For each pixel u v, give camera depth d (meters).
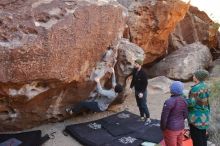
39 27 6.83
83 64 7.79
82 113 8.83
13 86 6.86
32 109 7.63
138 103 8.46
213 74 12.83
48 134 7.79
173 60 12.99
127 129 7.99
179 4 11.98
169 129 6.15
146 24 11.65
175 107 6.08
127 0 11.87
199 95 6.11
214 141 7.50
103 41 8.26
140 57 9.48
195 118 6.20
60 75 7.12
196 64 12.86
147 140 7.50
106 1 8.50
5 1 7.09
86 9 7.56
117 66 9.33
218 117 7.86
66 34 7.09
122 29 9.12
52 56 6.88
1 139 7.21
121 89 8.78
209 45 15.75
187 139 7.23
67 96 8.05
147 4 11.55
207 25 15.33
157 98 10.31
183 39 14.88
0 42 6.57
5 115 7.42
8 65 6.57
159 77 11.91
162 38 12.48
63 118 8.44
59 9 7.32
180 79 12.42
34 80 6.89
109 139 7.52
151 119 8.62
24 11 7.01
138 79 8.30
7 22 6.74
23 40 6.61
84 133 7.75
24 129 7.86
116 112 9.20
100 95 8.70
